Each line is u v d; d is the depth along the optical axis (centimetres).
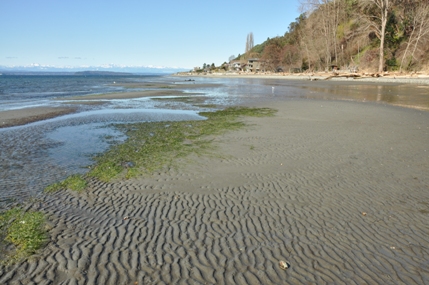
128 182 833
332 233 569
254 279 442
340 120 1725
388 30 6188
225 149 1152
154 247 522
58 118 1945
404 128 1492
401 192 752
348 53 7438
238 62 15788
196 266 471
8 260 486
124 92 4056
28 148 1222
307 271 461
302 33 9869
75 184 812
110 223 608
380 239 548
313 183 816
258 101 2780
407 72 5397
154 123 1733
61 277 443
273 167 944
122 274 451
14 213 653
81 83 7419
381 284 432
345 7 7806
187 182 827
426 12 5347
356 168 928
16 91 4488
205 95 3494
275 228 588
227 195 742
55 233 569
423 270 463
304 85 5191
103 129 1584
